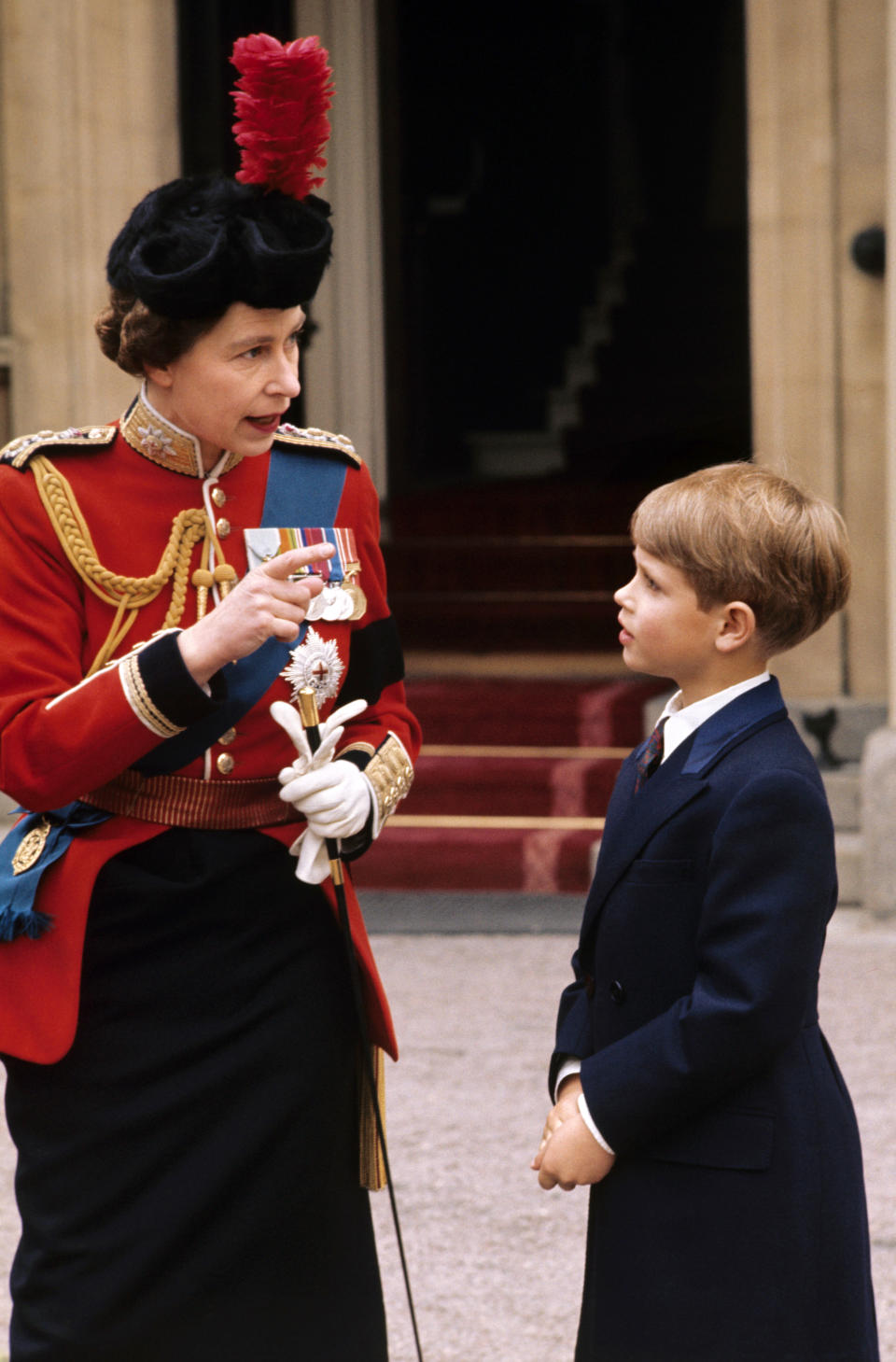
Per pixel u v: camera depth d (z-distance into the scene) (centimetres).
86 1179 320
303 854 325
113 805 325
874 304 921
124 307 309
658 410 1831
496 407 2028
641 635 310
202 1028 323
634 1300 300
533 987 787
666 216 2033
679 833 302
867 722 930
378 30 1420
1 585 318
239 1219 326
